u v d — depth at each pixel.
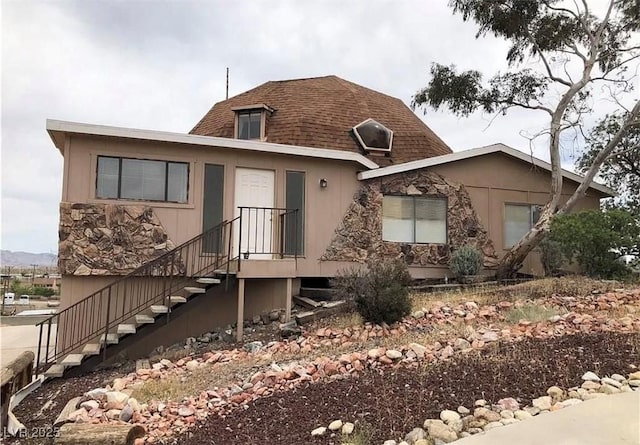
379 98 18.17
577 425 3.88
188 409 5.46
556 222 11.08
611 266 10.52
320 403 4.93
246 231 11.09
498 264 13.31
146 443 4.53
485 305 9.20
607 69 13.09
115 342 8.79
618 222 10.46
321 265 11.73
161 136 10.10
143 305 10.05
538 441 3.63
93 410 5.66
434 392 4.78
